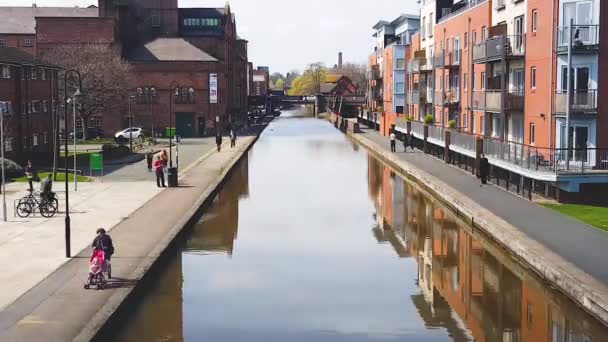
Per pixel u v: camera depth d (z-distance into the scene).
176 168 40.09
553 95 34.16
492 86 44.84
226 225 31.58
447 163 49.31
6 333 15.15
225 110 99.50
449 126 51.72
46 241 24.62
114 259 22.00
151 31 99.69
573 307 18.39
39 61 56.00
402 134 72.38
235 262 24.97
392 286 22.12
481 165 37.56
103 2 86.25
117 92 74.81
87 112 72.69
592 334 17.17
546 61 35.25
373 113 98.06
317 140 85.38
